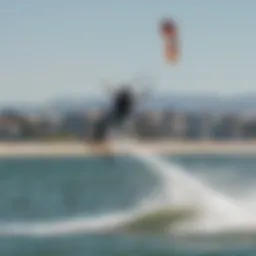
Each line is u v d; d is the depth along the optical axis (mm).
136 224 189125
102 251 167375
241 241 168250
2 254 169250
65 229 196625
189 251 162625
